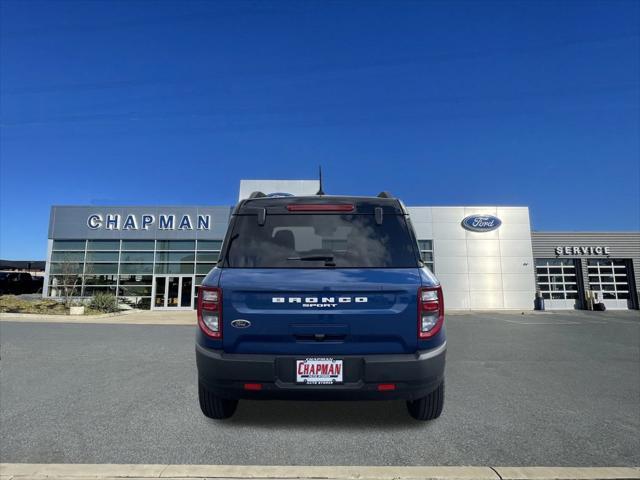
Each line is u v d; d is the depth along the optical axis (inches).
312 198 143.4
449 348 355.3
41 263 2057.1
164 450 130.3
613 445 135.6
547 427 151.9
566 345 377.7
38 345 355.9
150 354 309.9
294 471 115.0
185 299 1042.1
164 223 1061.1
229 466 117.6
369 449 131.2
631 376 238.8
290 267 130.9
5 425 153.6
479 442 137.2
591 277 1181.7
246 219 140.9
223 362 124.5
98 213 1059.3
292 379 123.9
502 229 1152.8
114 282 1040.2
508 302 1129.4
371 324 124.6
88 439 139.6
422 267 133.6
